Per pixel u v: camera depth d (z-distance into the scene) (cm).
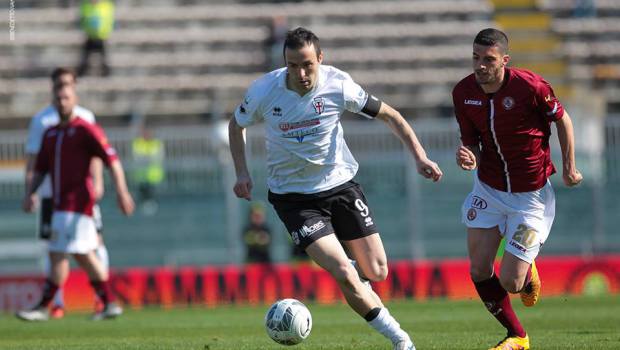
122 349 2620
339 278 2080
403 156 6356
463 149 2170
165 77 9012
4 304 5272
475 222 2339
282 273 5453
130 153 6378
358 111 2175
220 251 6462
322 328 3412
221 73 9075
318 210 2181
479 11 9556
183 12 9494
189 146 6394
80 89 8838
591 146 6588
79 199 3691
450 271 5556
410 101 8838
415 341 2734
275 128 2180
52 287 3762
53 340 3041
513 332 2305
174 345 2723
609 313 3972
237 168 2250
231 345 2673
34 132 3991
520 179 2286
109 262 6562
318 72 2152
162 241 6506
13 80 8931
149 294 5359
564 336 2842
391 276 5494
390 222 6362
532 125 2255
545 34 9462
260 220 6041
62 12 9481
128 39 9175
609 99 9038
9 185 6397
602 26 9538
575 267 5738
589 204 6575
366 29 9412
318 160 2169
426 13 9556
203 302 5391
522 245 2258
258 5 9812
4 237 6375
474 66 2192
